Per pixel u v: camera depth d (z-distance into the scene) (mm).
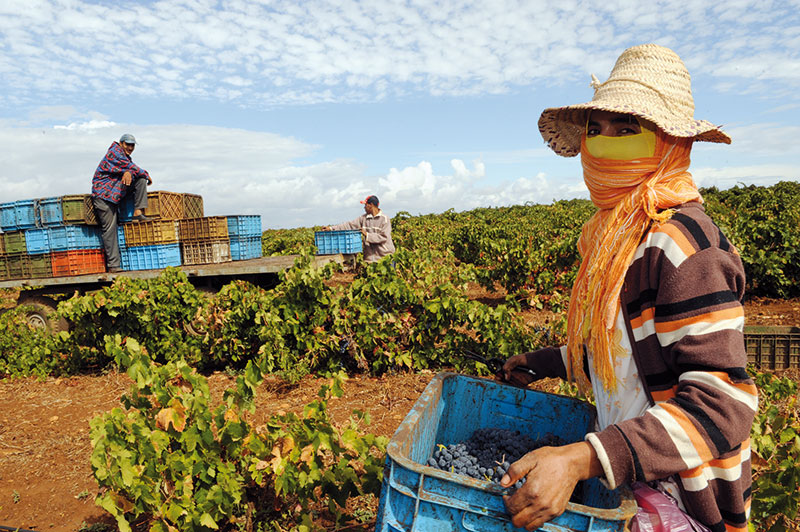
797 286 9742
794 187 33062
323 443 2795
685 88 1596
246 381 3072
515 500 1282
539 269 9812
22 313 8188
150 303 6723
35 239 8383
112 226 8484
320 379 6164
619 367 1501
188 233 8703
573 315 1753
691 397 1293
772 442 2896
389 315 6168
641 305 1442
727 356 1276
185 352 6797
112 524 3449
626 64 1635
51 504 3734
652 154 1530
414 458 1718
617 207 1557
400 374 6254
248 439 2949
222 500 2867
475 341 6312
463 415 2135
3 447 4688
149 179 8680
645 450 1276
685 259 1347
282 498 3223
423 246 17344
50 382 6676
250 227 9656
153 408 3119
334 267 6723
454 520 1368
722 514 1434
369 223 9797
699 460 1270
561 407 2025
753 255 9961
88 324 6918
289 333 6328
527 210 32938
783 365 5875
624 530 1271
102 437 2764
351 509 3350
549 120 1953
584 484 1753
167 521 2949
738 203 26859
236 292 6660
